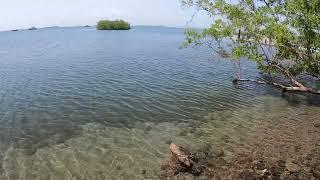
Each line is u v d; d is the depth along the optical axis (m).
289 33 23.92
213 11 28.25
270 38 26.39
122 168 16.44
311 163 16.56
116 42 95.19
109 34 148.38
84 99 28.91
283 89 29.20
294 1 24.12
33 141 19.83
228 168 16.17
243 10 26.91
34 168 16.45
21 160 17.30
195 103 27.98
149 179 15.41
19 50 73.06
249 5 26.92
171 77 39.00
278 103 28.25
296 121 23.45
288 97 30.27
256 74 42.41
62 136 20.61
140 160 17.25
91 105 27.09
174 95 30.45
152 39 112.75
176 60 54.59
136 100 28.64
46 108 26.28
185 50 71.62
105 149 18.64
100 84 34.81
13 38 128.38
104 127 22.19
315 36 24.33
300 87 27.84
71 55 61.56
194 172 15.84
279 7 25.16
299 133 20.98
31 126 22.30
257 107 27.03
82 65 48.41
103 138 20.28
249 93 31.59
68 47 79.31
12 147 18.92
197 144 19.30
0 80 37.28
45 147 18.97
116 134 20.95
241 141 19.73
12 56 61.12
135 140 19.92
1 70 44.38
